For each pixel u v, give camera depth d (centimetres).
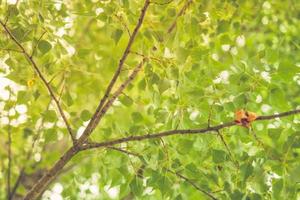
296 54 1117
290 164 678
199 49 725
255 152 725
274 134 697
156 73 725
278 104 700
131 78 758
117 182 786
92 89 880
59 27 818
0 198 1147
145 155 722
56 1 806
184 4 806
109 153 752
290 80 698
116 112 1039
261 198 705
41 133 870
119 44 923
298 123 708
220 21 922
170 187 753
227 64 831
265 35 1168
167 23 848
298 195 731
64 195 919
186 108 738
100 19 761
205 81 749
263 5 1145
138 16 796
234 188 714
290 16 1204
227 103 709
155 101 730
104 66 881
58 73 773
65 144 1139
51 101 775
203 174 741
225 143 710
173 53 733
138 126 750
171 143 758
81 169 996
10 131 951
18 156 1127
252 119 685
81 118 766
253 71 698
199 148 730
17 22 738
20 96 792
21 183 1105
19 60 769
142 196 788
